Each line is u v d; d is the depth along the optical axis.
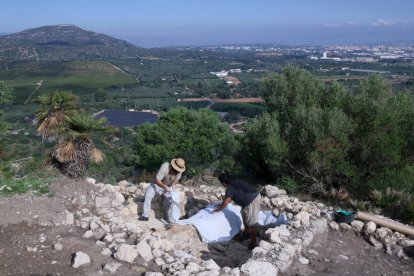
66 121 9.65
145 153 19.66
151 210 7.76
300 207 8.21
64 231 6.17
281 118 14.19
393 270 6.06
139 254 5.56
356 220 7.28
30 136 49.34
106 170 16.44
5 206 6.34
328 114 11.84
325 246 6.63
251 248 6.76
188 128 20.00
